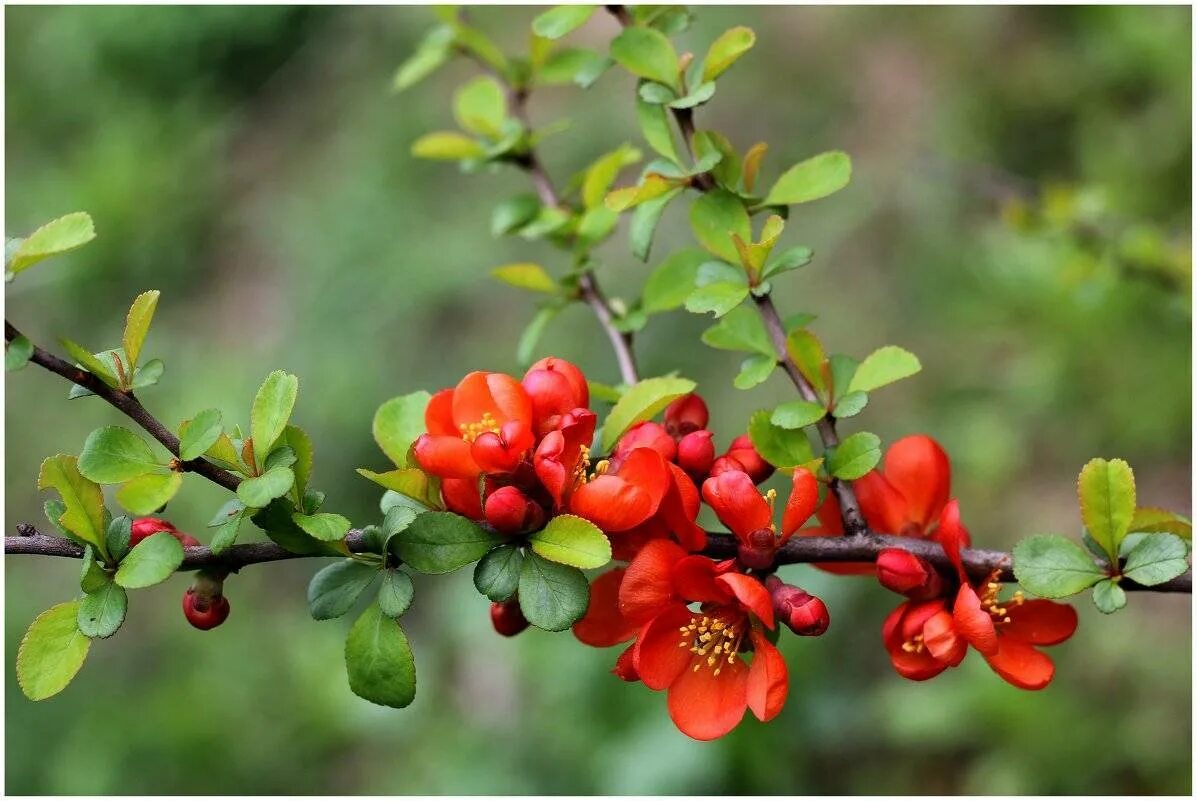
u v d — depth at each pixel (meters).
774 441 0.61
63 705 1.40
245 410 1.54
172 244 1.81
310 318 1.62
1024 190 0.98
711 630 0.58
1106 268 0.91
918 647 0.59
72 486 0.57
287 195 1.82
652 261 1.44
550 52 0.74
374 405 1.50
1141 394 1.30
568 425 0.58
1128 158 1.41
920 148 1.51
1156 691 1.16
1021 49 1.58
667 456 0.59
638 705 1.18
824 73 1.65
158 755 1.32
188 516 1.43
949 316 1.42
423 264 1.59
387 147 1.75
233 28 1.93
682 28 0.65
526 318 1.51
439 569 0.57
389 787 1.25
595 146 1.57
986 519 1.32
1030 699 1.15
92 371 0.57
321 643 1.36
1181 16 1.45
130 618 1.47
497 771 1.19
